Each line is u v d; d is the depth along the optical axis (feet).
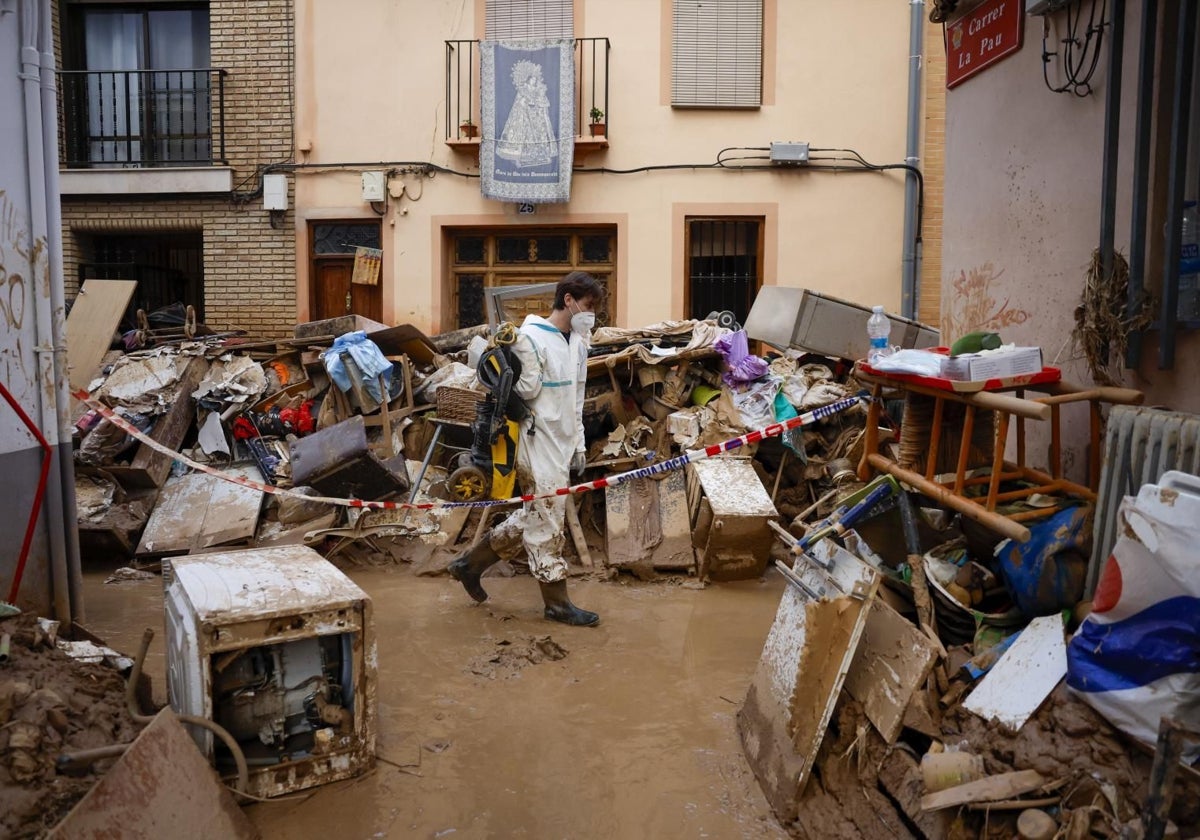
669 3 33.96
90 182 34.94
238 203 35.45
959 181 17.51
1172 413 9.71
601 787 10.93
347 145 34.91
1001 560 10.42
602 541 21.95
